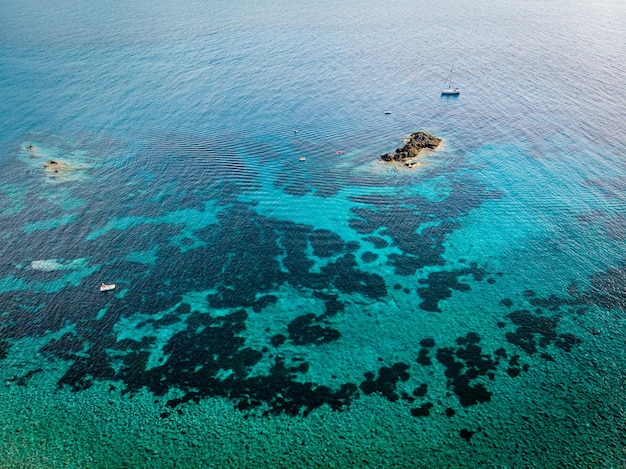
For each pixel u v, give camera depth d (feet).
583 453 126.41
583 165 259.19
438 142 287.07
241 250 206.90
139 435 135.54
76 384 150.51
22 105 354.54
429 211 228.22
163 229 220.84
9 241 214.69
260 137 301.02
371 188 247.50
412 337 164.86
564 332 163.73
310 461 128.16
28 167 274.36
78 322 173.37
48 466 127.54
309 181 254.68
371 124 315.17
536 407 139.33
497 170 258.78
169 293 185.47
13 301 182.70
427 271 193.26
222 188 251.19
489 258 198.70
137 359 158.61
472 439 131.85
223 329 169.37
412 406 141.69
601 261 193.77
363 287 186.19
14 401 145.28
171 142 298.35
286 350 161.07
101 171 269.85
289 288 186.70
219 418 139.85
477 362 154.81
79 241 214.07
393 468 125.70
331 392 146.82
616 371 148.56
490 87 366.84
